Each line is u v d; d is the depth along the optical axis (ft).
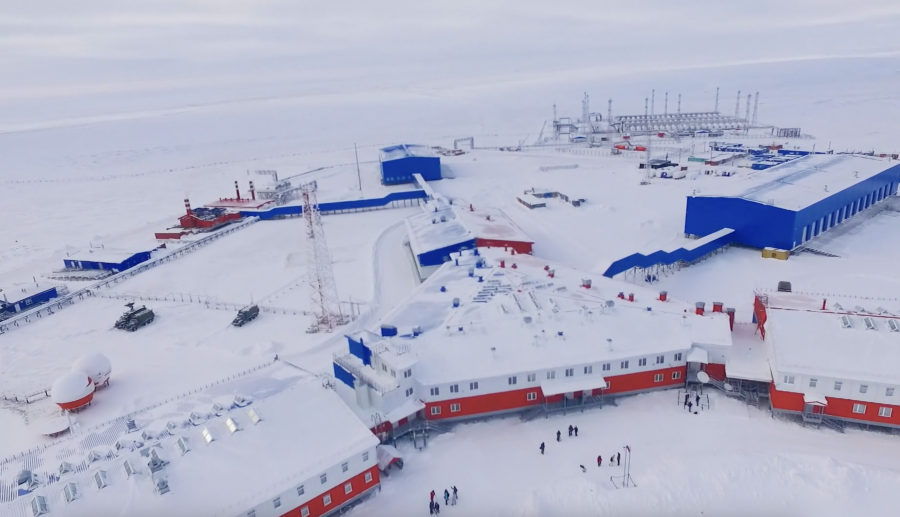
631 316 184.44
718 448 145.38
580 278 222.07
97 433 145.38
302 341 224.33
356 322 237.66
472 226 310.86
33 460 135.74
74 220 476.13
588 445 151.23
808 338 161.99
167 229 407.44
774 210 275.59
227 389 161.17
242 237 384.06
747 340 182.19
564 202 413.39
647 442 150.30
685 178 463.83
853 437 147.95
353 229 387.34
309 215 235.81
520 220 377.50
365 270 301.22
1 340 245.24
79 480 124.67
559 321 183.52
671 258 260.42
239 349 220.43
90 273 331.98
